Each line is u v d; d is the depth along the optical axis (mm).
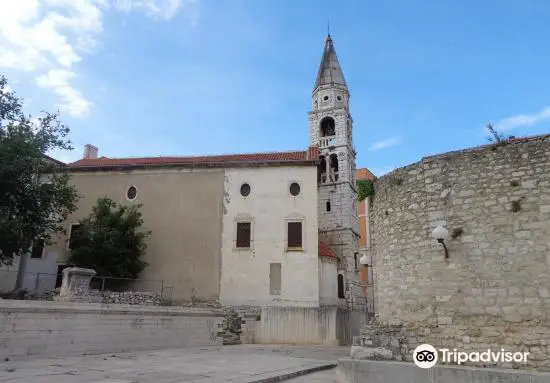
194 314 23078
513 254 10500
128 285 31812
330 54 60344
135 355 17359
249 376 12422
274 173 33500
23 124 24625
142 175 35094
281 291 31016
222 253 32406
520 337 10070
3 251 24609
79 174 35750
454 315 11047
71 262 31422
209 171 34344
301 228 32156
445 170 11930
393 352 11656
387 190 13492
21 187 24812
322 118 56469
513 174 10859
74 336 16297
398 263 12578
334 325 26297
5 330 13906
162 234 33469
